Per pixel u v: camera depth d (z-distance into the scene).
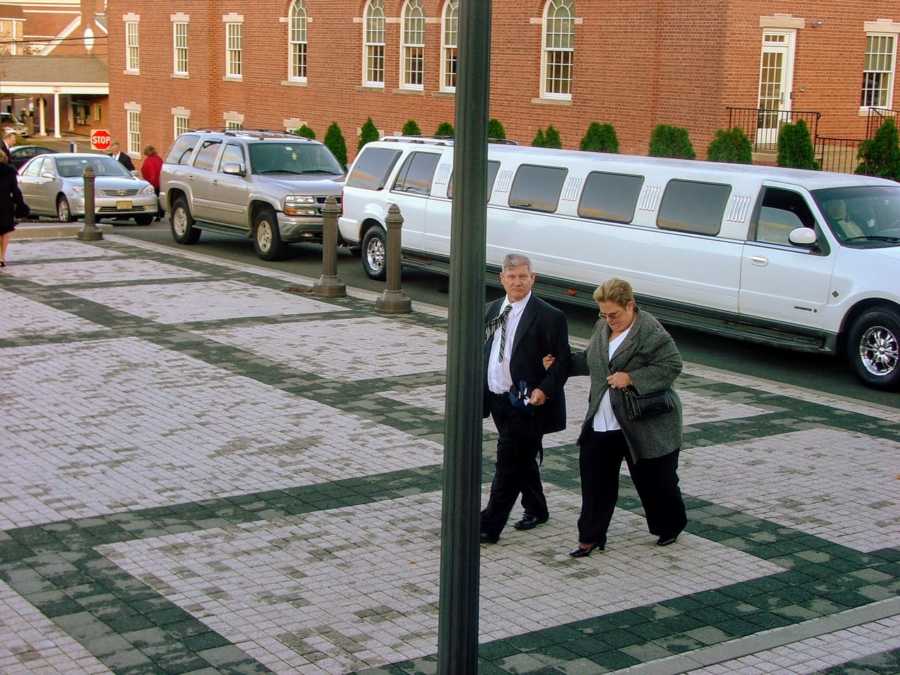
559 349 7.56
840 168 26.45
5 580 6.96
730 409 11.44
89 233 23.06
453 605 5.26
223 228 21.95
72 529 7.82
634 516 8.42
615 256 15.01
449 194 17.64
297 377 12.23
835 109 28.03
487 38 4.97
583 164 15.72
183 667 5.92
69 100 68.69
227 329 14.64
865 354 12.62
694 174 14.37
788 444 10.23
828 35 27.50
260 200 20.78
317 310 16.11
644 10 27.59
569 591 7.03
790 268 13.13
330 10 37.94
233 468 9.19
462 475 5.19
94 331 14.32
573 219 15.57
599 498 7.55
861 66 28.19
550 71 30.69
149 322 14.98
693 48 26.67
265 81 41.28
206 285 18.00
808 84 27.50
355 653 6.13
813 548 7.80
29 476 8.88
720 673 5.98
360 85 37.19
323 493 8.67
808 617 6.71
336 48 37.88
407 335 14.55
